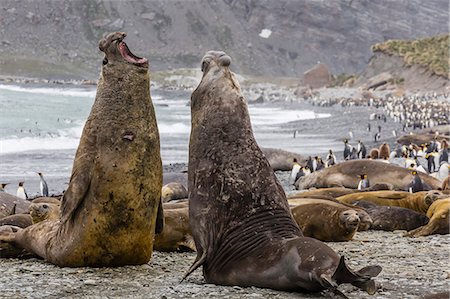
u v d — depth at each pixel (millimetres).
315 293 11430
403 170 35062
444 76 180750
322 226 19109
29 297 11664
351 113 118938
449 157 55406
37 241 15078
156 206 14281
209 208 12492
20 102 111562
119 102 14070
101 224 13766
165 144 63812
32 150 56469
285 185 40406
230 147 12719
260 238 11906
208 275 12484
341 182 36125
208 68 13430
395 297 11547
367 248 17703
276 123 97938
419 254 16578
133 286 12539
